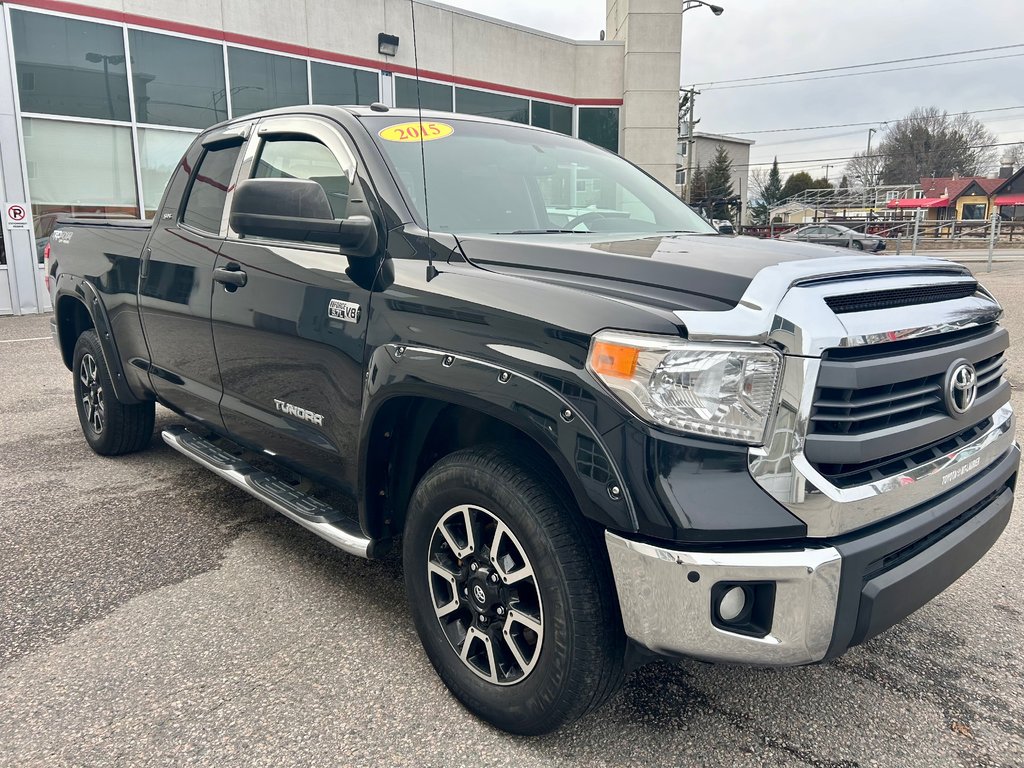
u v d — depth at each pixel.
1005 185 65.62
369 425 2.37
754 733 2.18
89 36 11.56
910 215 44.34
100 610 2.83
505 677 2.14
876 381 1.83
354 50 14.56
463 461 2.14
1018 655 2.58
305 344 2.69
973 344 2.16
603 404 1.78
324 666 2.48
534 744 2.12
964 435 2.24
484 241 2.35
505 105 17.42
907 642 2.67
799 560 1.74
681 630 1.76
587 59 18.61
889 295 1.98
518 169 3.08
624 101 18.70
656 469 1.73
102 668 2.46
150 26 12.07
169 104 12.48
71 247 4.57
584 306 1.89
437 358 2.13
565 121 18.72
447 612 2.30
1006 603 2.94
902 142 76.81
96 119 11.81
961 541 2.10
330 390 2.61
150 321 3.73
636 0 18.02
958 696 2.36
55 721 2.20
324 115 2.95
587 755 2.08
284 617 2.79
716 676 2.46
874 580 1.86
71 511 3.81
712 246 2.36
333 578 3.11
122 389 4.21
